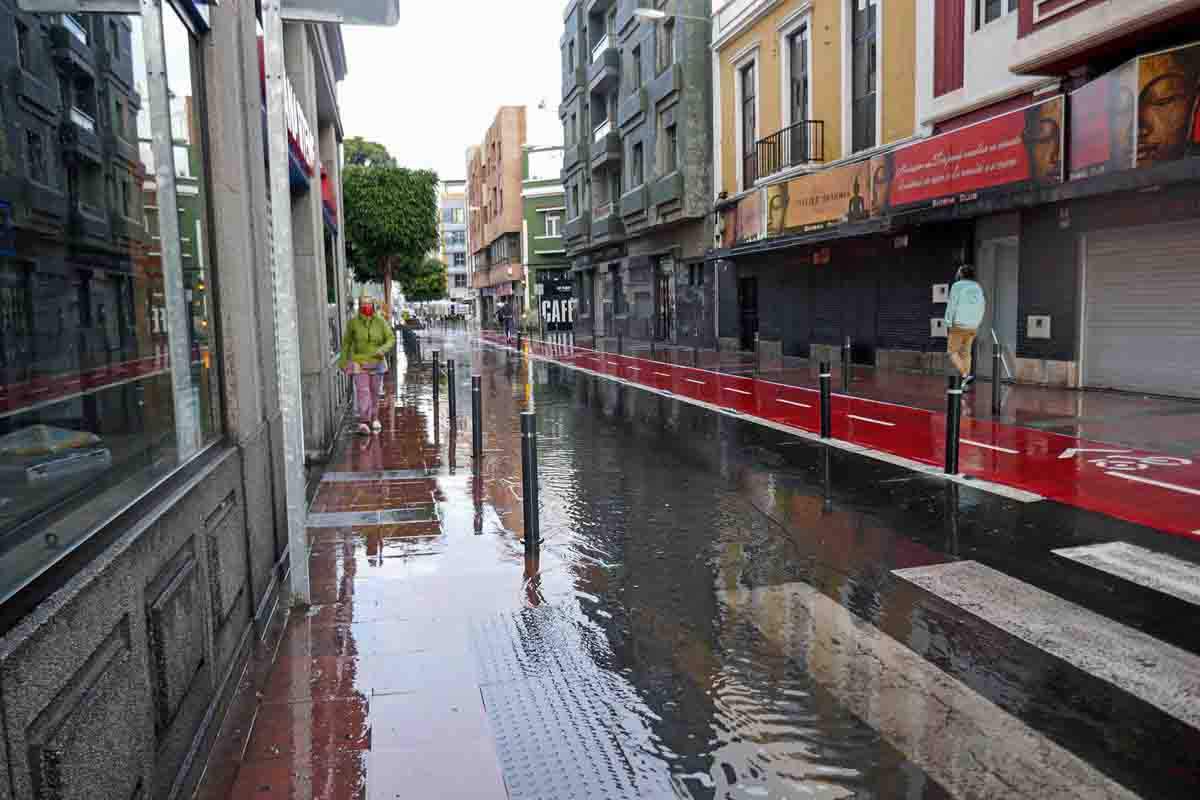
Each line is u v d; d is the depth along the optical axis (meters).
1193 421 10.75
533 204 58.44
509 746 3.57
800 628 4.78
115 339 3.21
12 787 1.87
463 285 123.19
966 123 16.53
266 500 5.48
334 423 13.12
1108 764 3.31
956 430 8.50
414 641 4.71
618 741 3.60
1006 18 15.11
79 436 2.81
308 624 4.98
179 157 4.13
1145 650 4.32
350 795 3.21
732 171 27.84
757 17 25.00
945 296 17.84
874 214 18.41
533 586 5.61
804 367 21.88
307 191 10.84
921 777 3.27
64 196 2.81
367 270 35.53
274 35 5.15
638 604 5.24
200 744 3.42
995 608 4.95
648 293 36.81
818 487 8.32
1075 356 14.41
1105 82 12.30
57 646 2.11
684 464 9.84
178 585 3.24
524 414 6.39
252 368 5.21
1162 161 11.49
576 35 43.19
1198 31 11.55
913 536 6.51
